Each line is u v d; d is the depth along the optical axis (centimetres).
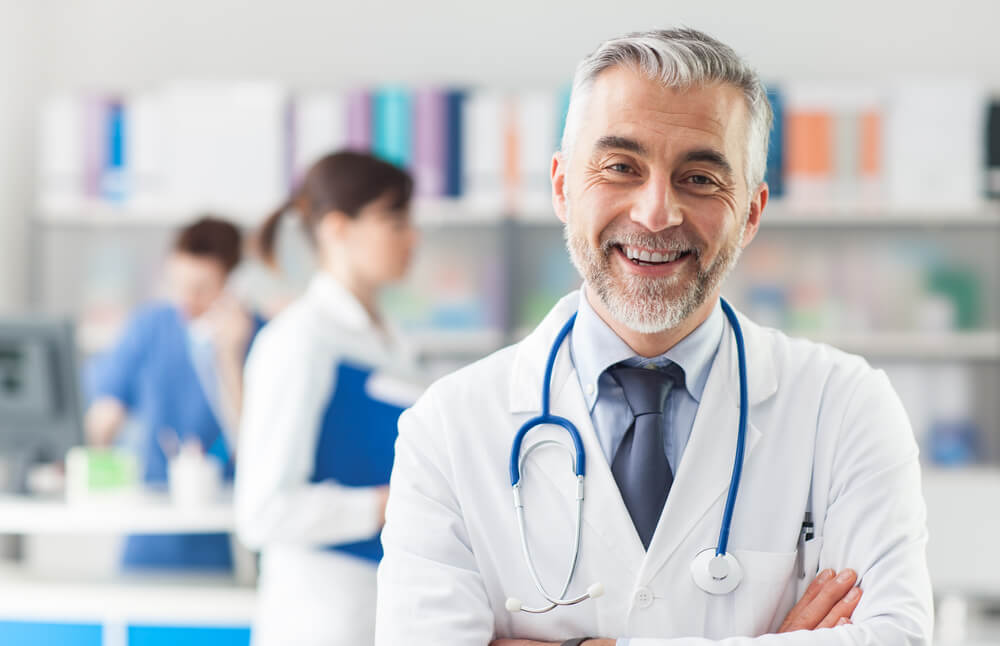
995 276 363
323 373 198
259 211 362
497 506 121
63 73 405
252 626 253
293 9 398
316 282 212
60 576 281
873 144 344
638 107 110
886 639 109
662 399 121
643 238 111
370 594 197
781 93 345
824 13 381
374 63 396
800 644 109
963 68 378
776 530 117
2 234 385
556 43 391
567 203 118
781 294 362
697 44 112
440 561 120
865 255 364
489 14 393
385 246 210
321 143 358
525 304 375
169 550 299
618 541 116
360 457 200
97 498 265
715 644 109
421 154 355
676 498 117
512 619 119
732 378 122
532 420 121
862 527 116
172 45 401
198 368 346
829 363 125
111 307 389
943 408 350
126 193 367
